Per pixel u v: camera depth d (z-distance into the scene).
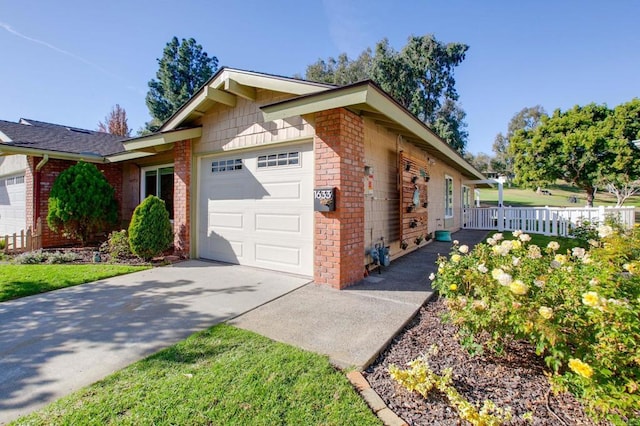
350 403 2.04
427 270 5.79
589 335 2.08
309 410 1.97
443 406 2.04
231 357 2.63
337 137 4.59
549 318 2.12
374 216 5.95
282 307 3.85
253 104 5.81
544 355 2.61
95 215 8.48
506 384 2.29
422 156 9.00
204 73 28.25
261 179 5.85
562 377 1.99
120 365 2.54
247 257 6.11
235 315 3.60
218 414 1.93
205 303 4.00
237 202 6.27
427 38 26.64
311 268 5.19
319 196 4.67
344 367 2.47
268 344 2.86
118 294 4.38
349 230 4.79
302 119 5.14
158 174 9.16
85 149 9.73
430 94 28.50
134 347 2.85
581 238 7.47
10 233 10.82
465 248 3.26
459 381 2.32
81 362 2.59
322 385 2.22
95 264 6.34
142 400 2.06
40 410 1.99
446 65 27.91
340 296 4.25
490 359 2.62
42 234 8.66
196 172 6.99
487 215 14.39
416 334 3.16
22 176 10.01
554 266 2.80
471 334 2.57
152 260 6.67
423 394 2.07
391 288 4.64
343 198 4.63
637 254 3.22
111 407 2.00
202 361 2.58
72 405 2.03
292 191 5.42
